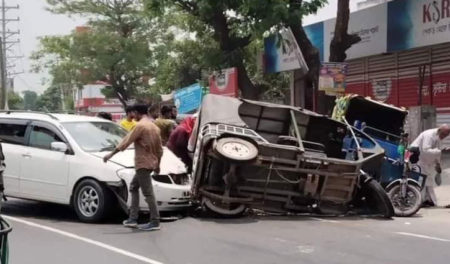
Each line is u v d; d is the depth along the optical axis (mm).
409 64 17922
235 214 10234
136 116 9375
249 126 12016
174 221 9859
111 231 9008
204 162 10055
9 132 10961
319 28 20078
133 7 41188
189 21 24031
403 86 18172
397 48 17203
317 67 16453
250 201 10250
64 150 10086
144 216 10414
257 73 25594
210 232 8945
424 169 12117
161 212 10227
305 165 10336
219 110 11305
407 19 16812
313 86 17250
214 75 20172
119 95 43250
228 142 10000
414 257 7438
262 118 11977
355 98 12414
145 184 9031
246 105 11758
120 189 9578
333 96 15703
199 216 10391
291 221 10055
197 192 10148
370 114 12695
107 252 7625
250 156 9852
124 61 41344
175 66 33938
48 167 10242
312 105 19266
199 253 7574
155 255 7465
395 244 8203
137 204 9266
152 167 9039
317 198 10555
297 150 10219
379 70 19094
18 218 10250
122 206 9602
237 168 10070
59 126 10445
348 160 10875
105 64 41094
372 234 8945
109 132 10852
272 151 10188
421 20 16344
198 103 18484
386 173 11766
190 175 10609
